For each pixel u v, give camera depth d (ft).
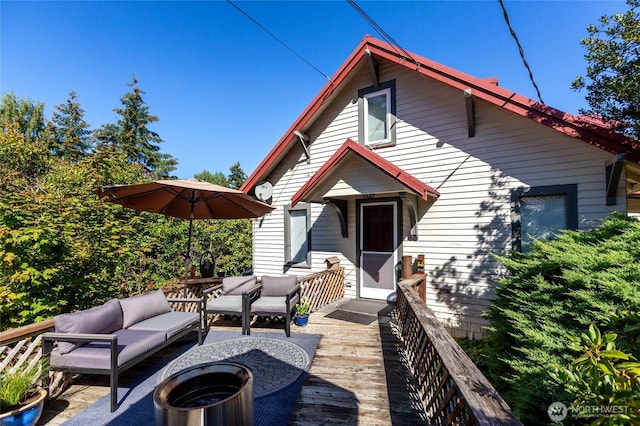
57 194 15.40
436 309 19.95
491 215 18.52
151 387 10.77
